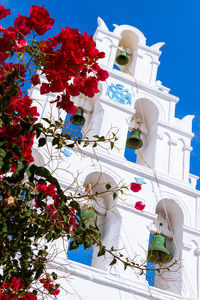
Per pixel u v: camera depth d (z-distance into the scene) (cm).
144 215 1172
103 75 462
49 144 1170
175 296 1062
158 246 1110
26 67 439
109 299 972
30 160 460
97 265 1092
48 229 493
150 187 1252
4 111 447
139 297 1009
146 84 1523
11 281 494
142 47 1672
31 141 462
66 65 399
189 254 1178
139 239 1116
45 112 1257
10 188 457
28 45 422
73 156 1188
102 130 1301
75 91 450
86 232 501
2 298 453
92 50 427
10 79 436
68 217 480
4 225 455
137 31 1716
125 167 1245
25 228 488
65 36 401
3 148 429
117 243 1089
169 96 1546
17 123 460
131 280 1026
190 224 1239
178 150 1415
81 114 1334
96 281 987
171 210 1287
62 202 473
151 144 1430
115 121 1348
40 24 418
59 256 968
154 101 1505
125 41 1722
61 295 923
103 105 1376
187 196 1299
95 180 1211
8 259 507
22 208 470
